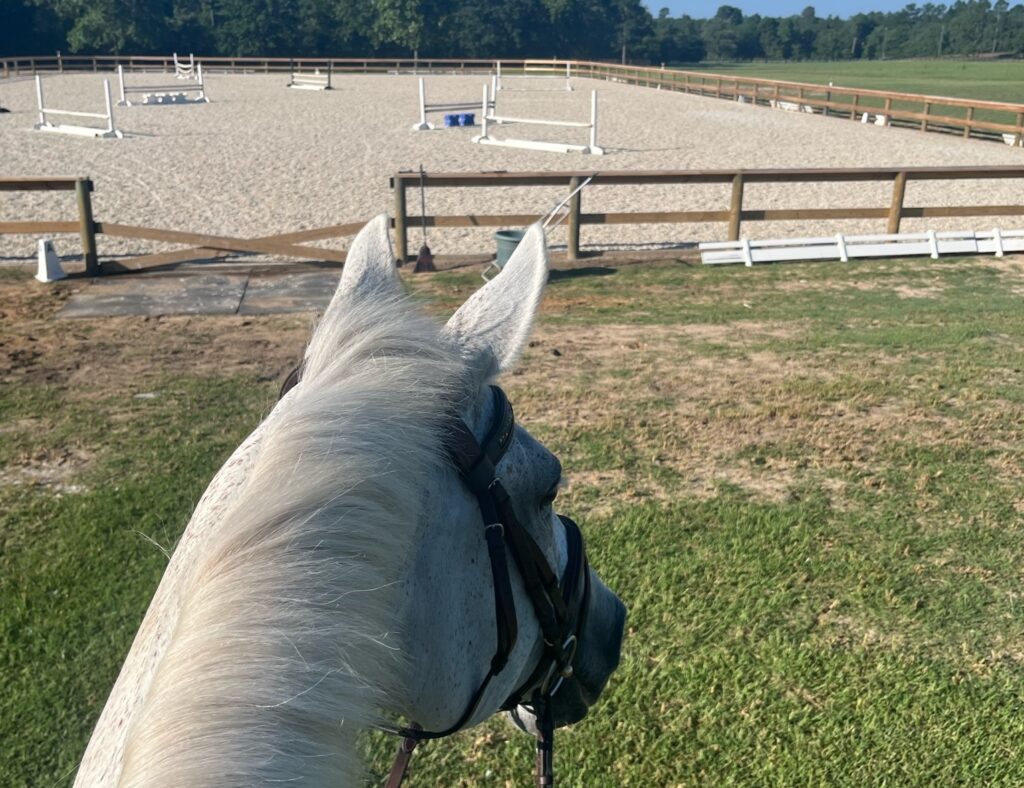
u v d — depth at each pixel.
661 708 3.22
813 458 5.30
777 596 3.87
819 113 31.22
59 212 13.44
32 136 22.69
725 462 5.27
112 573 4.00
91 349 7.52
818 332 8.05
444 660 1.26
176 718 0.85
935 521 4.56
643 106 33.25
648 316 8.67
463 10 84.56
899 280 10.22
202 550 1.02
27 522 4.49
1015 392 6.37
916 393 6.38
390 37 78.81
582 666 1.76
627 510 4.64
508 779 2.92
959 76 67.50
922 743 3.05
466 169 17.41
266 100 34.88
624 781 2.91
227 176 16.73
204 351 7.48
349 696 0.94
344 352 1.27
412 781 2.91
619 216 11.02
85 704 3.21
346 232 10.74
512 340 1.38
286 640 0.92
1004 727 3.12
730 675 3.38
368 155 19.53
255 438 1.26
